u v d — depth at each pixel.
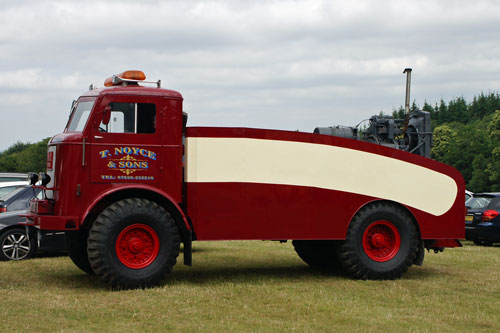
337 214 8.57
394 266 8.70
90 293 7.28
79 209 7.48
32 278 8.49
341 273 9.33
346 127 9.80
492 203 14.68
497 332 5.62
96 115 7.64
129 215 7.46
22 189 11.16
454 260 11.05
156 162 7.80
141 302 6.75
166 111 7.87
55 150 7.66
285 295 7.26
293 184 8.36
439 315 6.32
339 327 5.70
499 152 72.44
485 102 135.38
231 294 7.28
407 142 10.20
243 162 8.15
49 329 5.51
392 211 8.80
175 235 7.71
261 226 8.20
